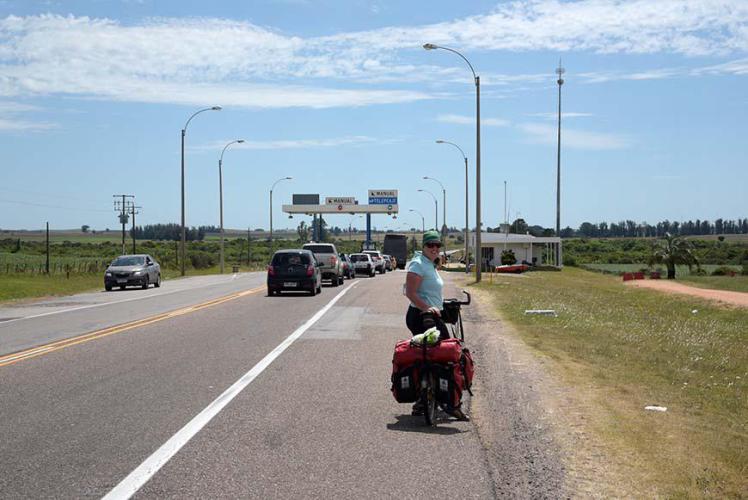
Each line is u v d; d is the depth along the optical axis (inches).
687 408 424.5
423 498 237.5
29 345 587.5
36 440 301.7
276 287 1176.8
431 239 354.3
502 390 417.7
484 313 917.2
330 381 434.9
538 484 253.3
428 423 330.0
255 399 383.9
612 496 244.7
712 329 1017.5
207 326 725.3
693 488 257.8
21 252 4062.5
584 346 650.2
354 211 3772.1
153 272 1536.7
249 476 257.1
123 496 235.5
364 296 1168.2
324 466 269.9
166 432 315.3
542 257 3612.2
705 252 4840.1
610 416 362.9
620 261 4692.4
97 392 399.2
